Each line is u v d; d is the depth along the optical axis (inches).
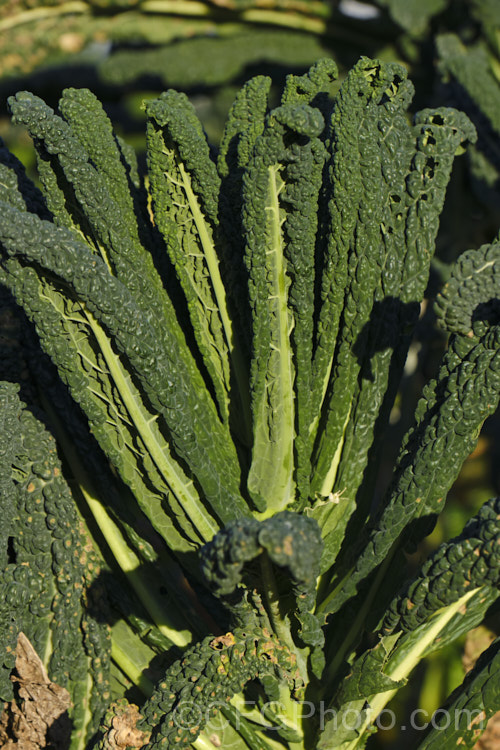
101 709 51.2
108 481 52.6
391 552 50.8
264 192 48.2
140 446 49.1
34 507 50.7
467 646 69.0
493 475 109.8
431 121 50.9
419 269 51.0
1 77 116.1
